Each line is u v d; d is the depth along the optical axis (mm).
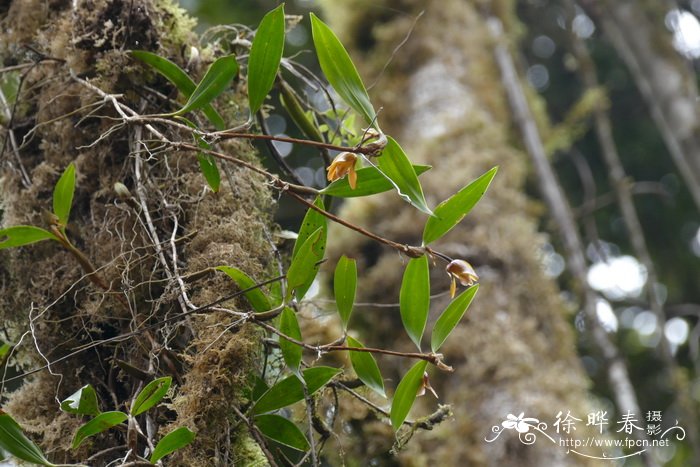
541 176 6148
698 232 9039
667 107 6270
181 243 3234
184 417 3156
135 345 3225
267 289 3238
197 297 3199
